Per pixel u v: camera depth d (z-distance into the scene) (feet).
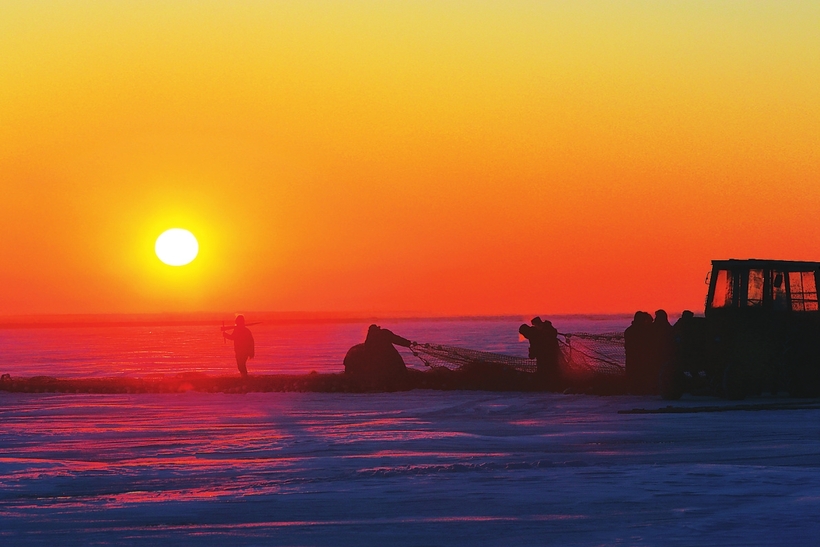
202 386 188.34
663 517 63.93
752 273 159.53
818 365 156.04
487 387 180.04
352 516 65.98
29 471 86.84
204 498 73.05
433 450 99.50
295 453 98.37
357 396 170.19
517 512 66.44
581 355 178.81
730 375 152.35
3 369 326.03
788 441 102.42
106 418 136.87
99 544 59.06
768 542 56.90
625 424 120.57
